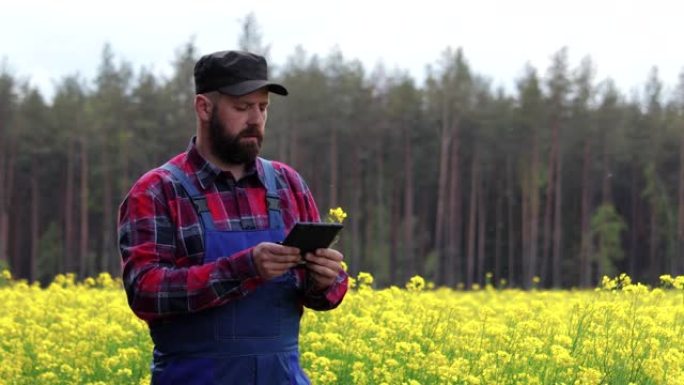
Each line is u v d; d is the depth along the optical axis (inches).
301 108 2186.3
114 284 634.8
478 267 2466.8
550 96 2192.4
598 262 2362.2
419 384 269.3
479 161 2299.5
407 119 2269.9
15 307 469.1
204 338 158.4
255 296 159.6
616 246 2333.9
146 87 2209.6
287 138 2212.1
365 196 2399.1
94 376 326.3
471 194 2335.1
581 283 2194.9
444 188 2266.2
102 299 498.0
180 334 159.6
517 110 2203.5
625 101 2337.6
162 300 154.9
